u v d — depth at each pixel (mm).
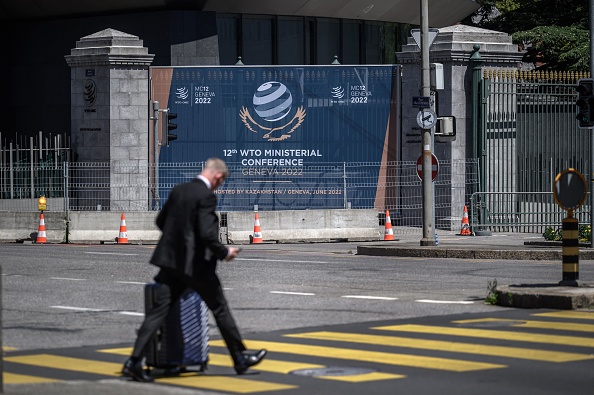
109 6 56406
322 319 19172
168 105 47406
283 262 31391
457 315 19688
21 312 20250
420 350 15711
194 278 13445
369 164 47094
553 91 49719
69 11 58156
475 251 32938
